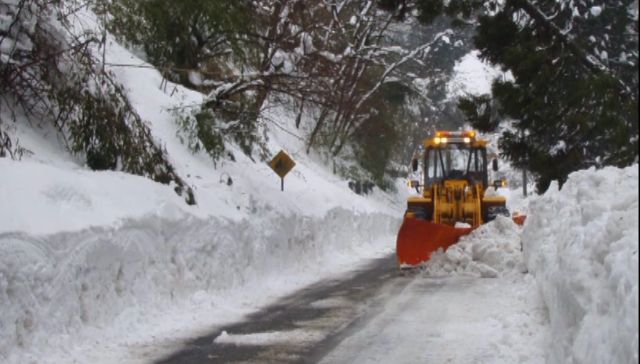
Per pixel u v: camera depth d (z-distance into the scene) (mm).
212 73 18500
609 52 18656
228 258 11688
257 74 17297
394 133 35094
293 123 31125
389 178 38188
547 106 17953
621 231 5125
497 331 8336
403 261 14414
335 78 21469
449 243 14367
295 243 15195
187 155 15172
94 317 8172
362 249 21859
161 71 17828
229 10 16656
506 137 19016
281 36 18062
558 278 6262
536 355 6852
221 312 10047
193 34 17672
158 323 9039
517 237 13898
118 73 15984
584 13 18328
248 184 15500
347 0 28109
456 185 15961
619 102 17312
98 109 11758
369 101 33125
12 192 7977
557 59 17875
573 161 18078
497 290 11539
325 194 22531
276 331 8820
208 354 7637
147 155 12164
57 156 11250
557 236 8062
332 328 8953
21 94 11641
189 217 10711
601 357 4301
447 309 10008
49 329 7367
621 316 4055
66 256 7773
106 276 8555
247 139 18922
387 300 11008
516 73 17875
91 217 8602
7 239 7035
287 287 12844
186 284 10289
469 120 19375
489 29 18062
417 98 35750
